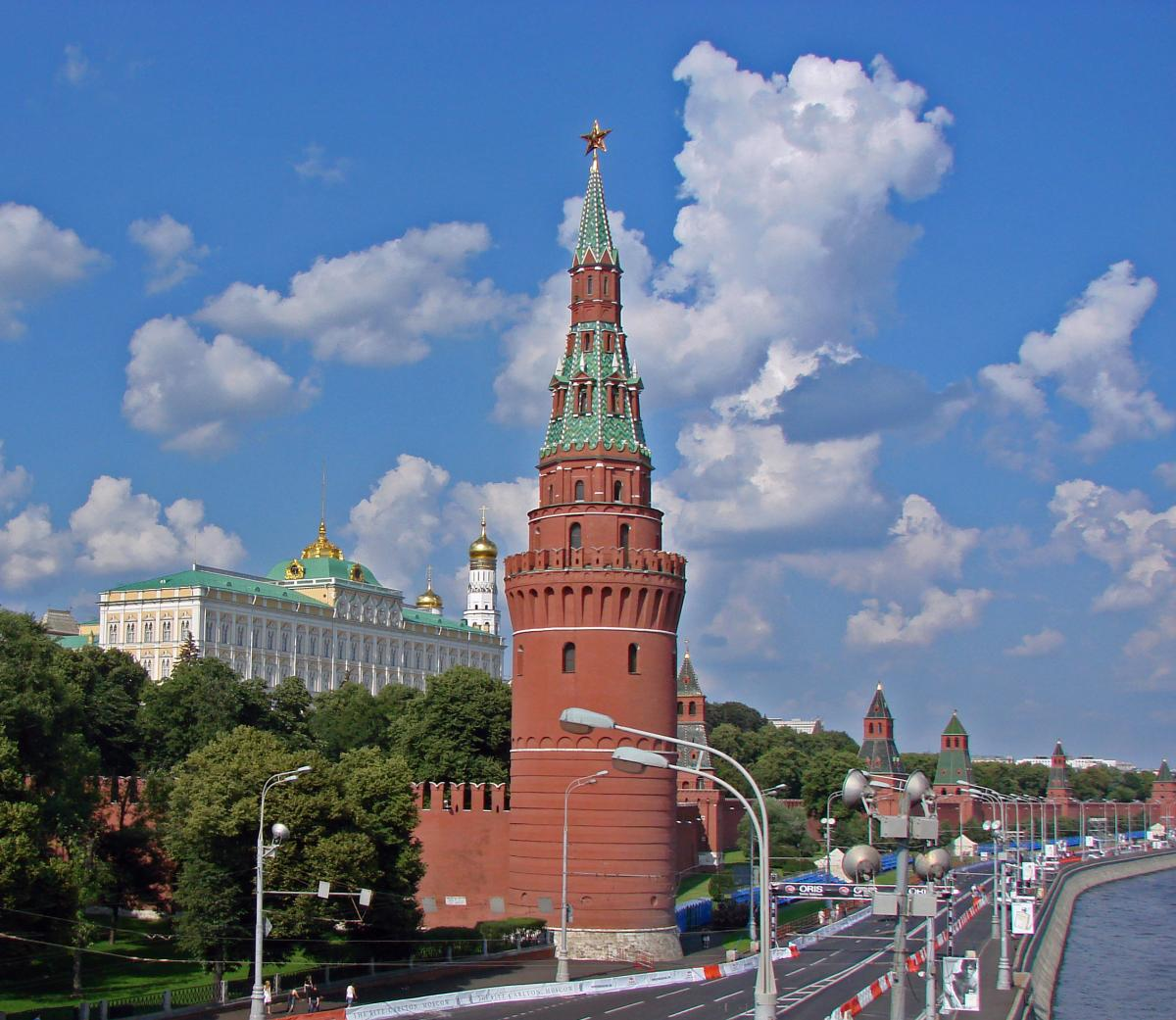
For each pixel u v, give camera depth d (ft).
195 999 265.13
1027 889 546.26
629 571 351.87
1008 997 309.83
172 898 344.08
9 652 309.42
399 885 314.96
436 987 297.12
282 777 286.05
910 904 156.04
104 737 442.09
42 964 302.66
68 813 301.63
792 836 646.33
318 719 588.91
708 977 326.65
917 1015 273.95
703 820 617.21
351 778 318.65
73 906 269.23
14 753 277.03
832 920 474.08
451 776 442.50
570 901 344.69
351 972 301.22
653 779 350.64
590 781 345.31
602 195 379.76
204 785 294.66
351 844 294.25
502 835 371.97
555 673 353.51
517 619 364.17
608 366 368.27
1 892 252.83
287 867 287.89
